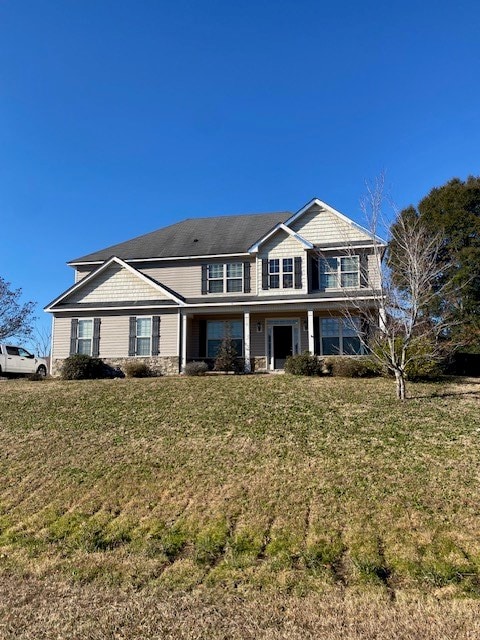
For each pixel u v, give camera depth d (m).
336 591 5.45
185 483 8.79
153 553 6.55
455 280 23.45
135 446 10.93
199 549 6.59
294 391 15.38
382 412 12.62
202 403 14.23
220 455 10.02
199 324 22.81
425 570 5.76
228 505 7.80
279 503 7.73
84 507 8.20
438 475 8.44
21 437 12.16
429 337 17.34
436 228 24.50
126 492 8.62
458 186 27.05
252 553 6.40
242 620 4.92
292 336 21.91
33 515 8.08
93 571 6.17
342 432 11.06
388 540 6.47
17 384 19.09
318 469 8.98
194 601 5.34
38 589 5.79
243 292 22.16
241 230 24.84
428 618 4.82
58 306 22.05
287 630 4.71
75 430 12.42
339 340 21.06
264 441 10.69
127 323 21.45
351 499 7.68
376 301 15.27
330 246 21.27
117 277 22.11
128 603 5.35
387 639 4.51
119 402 14.91
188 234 25.56
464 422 11.59
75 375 19.97
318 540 6.59
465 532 6.55
